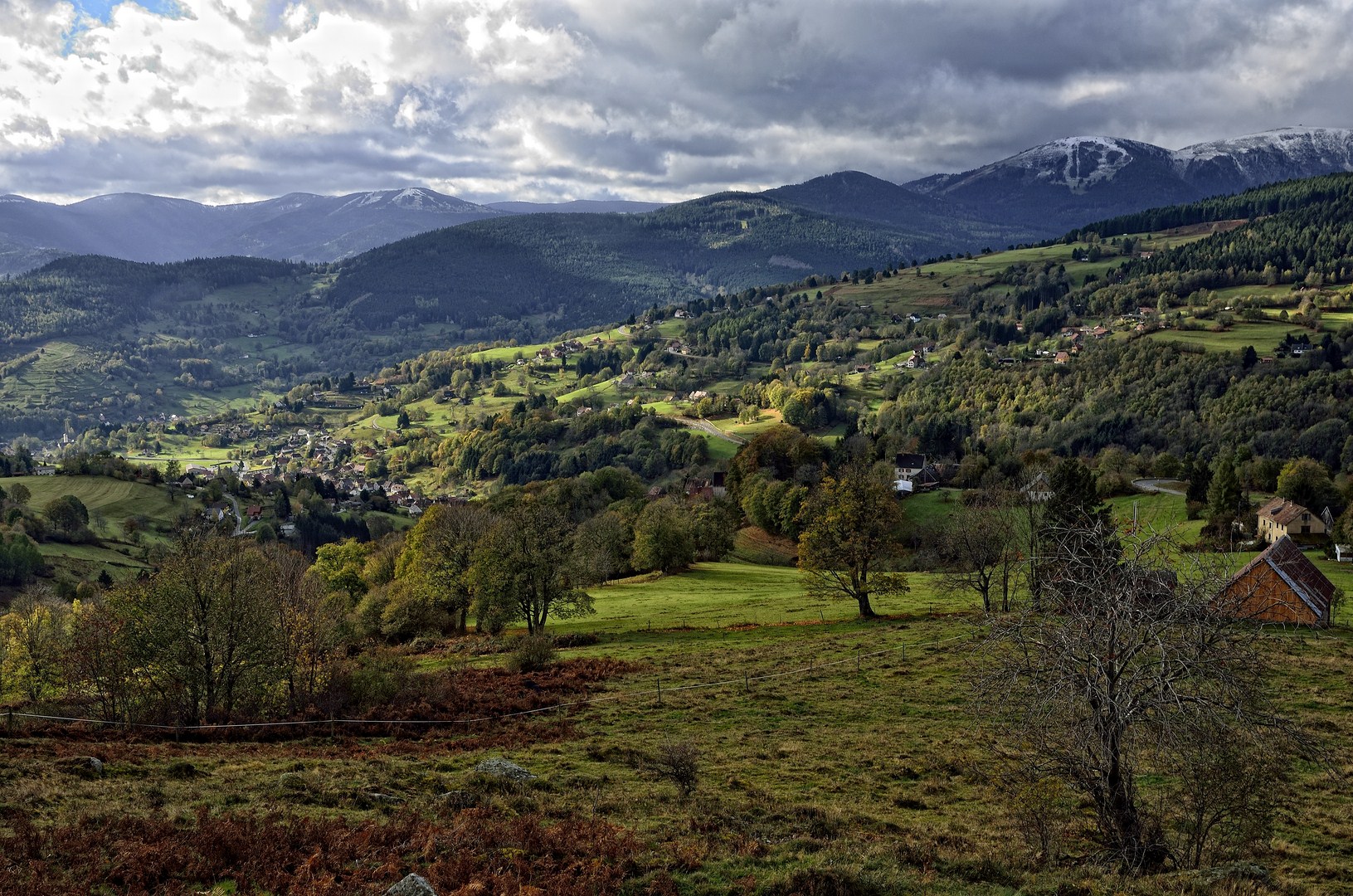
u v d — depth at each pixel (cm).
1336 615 6047
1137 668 1989
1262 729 2019
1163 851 2092
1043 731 2098
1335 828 2539
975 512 7056
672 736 3834
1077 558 2006
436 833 2223
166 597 4384
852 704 4253
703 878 1994
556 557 7344
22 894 1769
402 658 5612
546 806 2581
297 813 2428
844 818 2612
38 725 3947
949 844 2392
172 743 3791
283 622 4734
